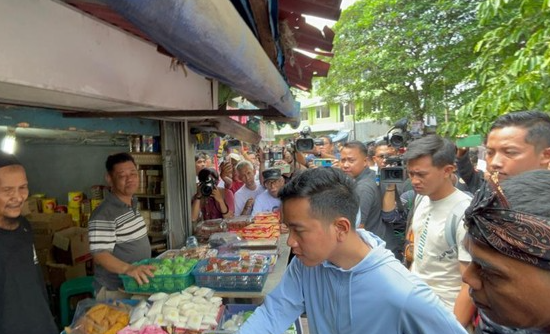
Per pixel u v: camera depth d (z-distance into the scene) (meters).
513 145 1.45
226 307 2.18
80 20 1.49
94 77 1.58
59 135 3.60
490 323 1.05
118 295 2.36
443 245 1.78
